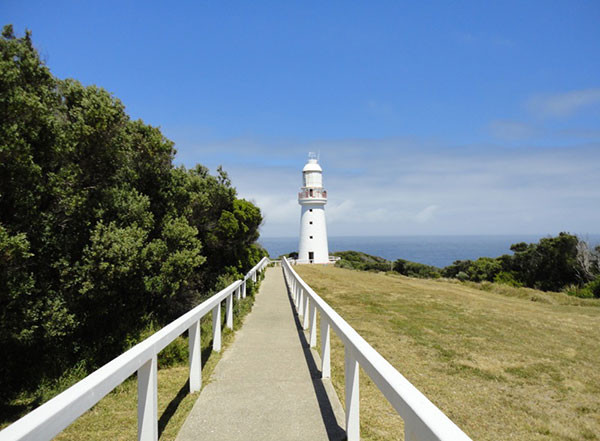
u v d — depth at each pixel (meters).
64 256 7.90
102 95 8.55
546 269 28.44
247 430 4.10
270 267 34.28
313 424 4.26
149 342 3.49
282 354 7.18
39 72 7.34
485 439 4.79
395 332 10.03
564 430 5.09
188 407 4.73
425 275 38.09
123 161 9.50
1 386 6.86
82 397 2.35
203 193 14.11
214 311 7.31
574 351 9.24
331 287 19.14
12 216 7.19
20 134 6.65
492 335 10.34
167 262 10.26
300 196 42.09
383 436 4.15
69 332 7.76
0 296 6.51
